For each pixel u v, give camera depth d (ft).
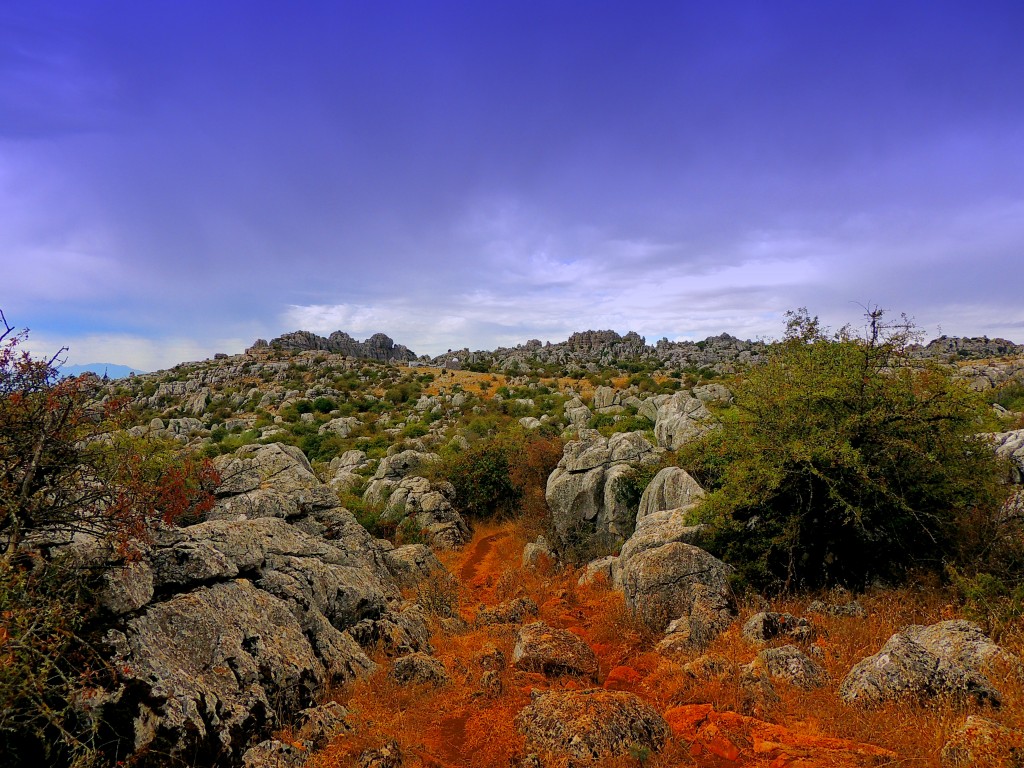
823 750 16.17
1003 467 30.30
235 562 23.88
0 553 15.94
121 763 13.97
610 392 168.35
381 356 485.97
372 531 56.08
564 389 235.20
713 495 32.48
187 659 18.16
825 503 30.19
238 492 40.45
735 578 30.09
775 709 19.03
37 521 16.85
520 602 32.73
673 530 34.22
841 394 29.37
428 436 132.26
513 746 17.80
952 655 19.94
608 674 24.50
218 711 17.12
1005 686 17.52
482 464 65.51
